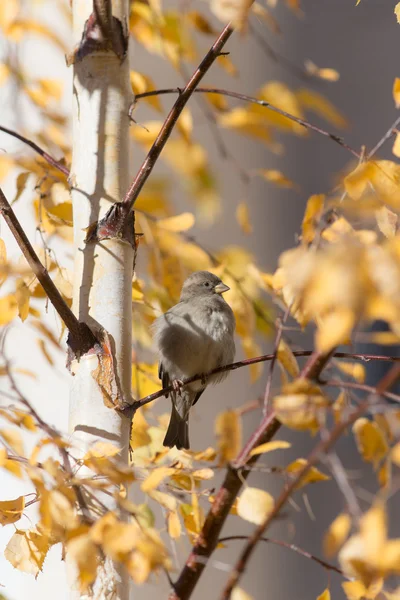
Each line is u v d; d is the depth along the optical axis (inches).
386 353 382.6
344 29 538.3
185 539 297.6
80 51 246.5
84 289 231.9
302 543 469.1
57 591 358.3
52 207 274.4
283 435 481.1
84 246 235.0
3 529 342.6
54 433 175.2
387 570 129.8
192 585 186.7
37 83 316.5
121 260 233.0
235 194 518.0
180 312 366.6
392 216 193.6
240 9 219.0
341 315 115.6
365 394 268.5
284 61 456.4
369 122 530.6
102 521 154.4
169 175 442.0
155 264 307.1
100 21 242.7
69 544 154.3
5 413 181.2
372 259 112.0
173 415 378.9
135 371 288.0
